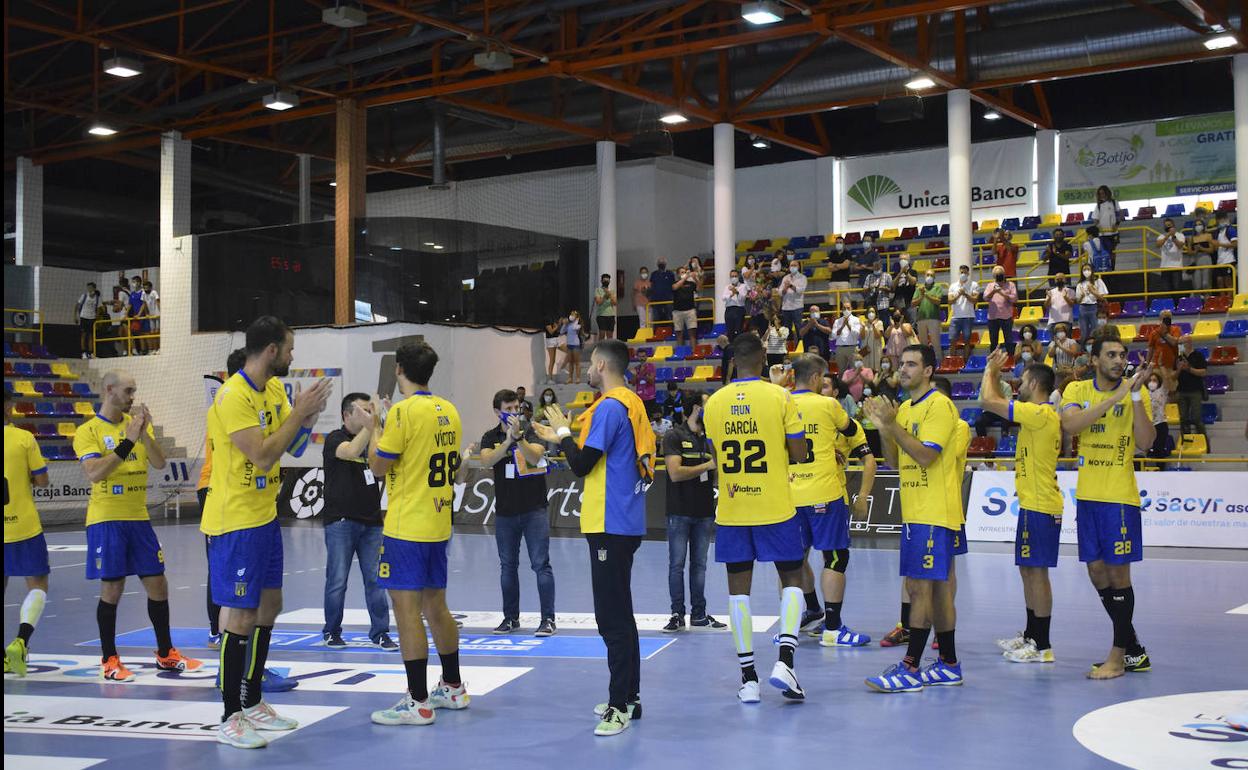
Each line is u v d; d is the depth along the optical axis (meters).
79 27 18.50
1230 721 5.32
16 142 24.92
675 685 6.44
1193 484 13.97
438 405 5.73
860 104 21.52
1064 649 7.39
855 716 5.61
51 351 25.88
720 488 6.09
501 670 6.90
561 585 10.92
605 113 24.11
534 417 15.09
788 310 21.34
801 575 6.09
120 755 5.00
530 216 28.92
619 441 5.52
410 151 26.25
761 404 5.95
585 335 24.72
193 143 26.48
